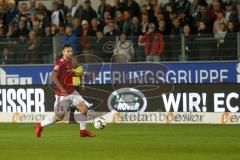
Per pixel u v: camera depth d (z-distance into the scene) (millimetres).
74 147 36500
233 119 51031
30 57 59781
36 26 62031
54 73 41094
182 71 56156
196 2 59812
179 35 56250
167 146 36688
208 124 51156
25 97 54875
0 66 60344
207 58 55750
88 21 61656
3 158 31734
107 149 35375
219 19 56094
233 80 55312
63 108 41750
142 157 31688
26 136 43500
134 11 60812
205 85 51469
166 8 59281
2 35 63625
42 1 71250
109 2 68938
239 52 54969
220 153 33062
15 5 67500
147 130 47156
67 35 60094
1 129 49375
